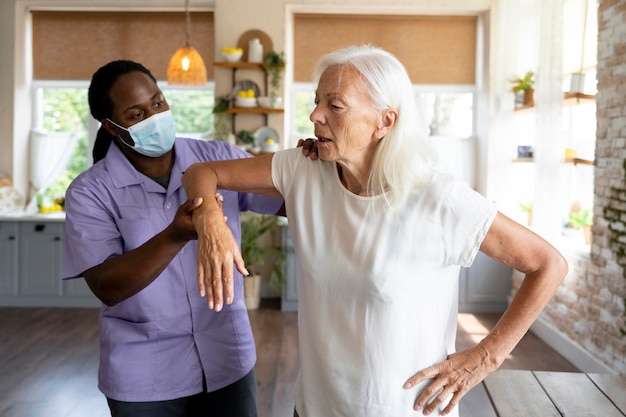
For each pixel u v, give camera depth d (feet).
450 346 4.93
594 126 15.85
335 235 4.67
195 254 5.74
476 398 12.60
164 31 21.56
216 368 5.85
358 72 4.36
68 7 21.53
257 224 20.48
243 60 20.68
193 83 18.49
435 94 21.44
